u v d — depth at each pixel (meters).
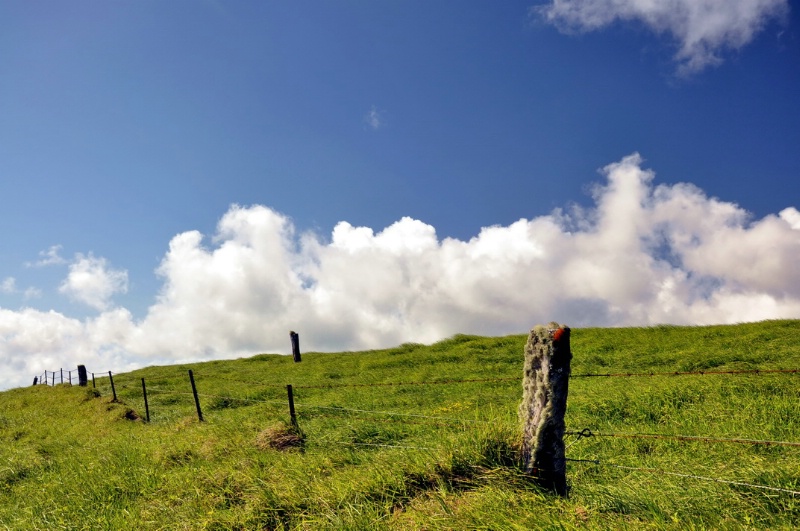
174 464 9.13
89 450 11.46
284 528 5.57
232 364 35.75
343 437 9.68
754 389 11.43
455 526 4.75
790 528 4.33
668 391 11.87
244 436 10.27
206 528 5.75
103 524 6.54
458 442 6.32
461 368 20.97
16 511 7.90
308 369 26.58
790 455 7.21
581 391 13.65
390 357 26.16
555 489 5.52
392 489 5.75
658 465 7.21
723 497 5.24
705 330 21.69
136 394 24.16
